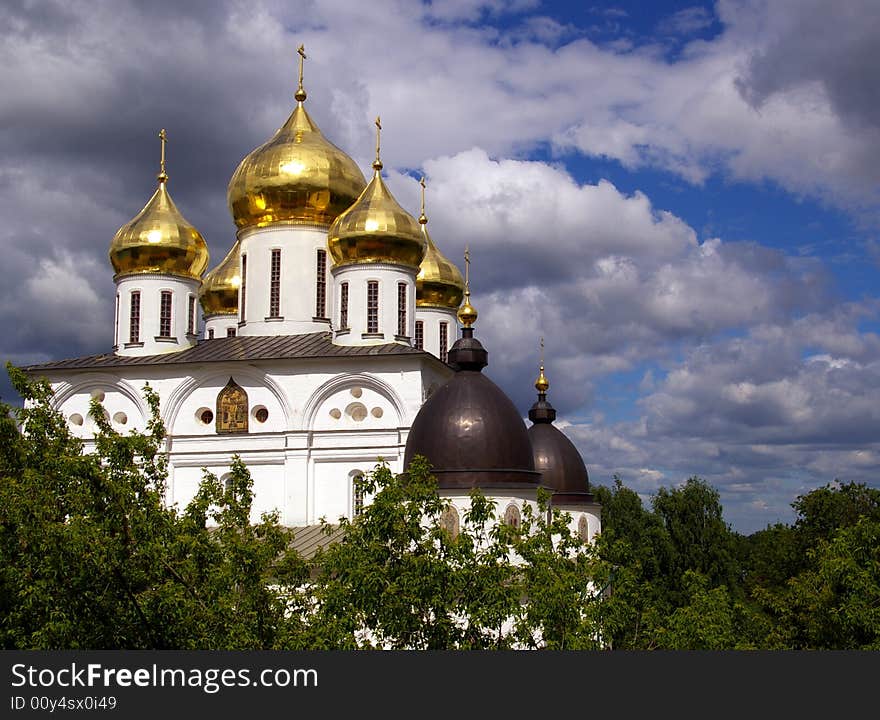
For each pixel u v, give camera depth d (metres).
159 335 62.84
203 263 65.12
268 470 58.69
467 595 30.11
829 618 37.97
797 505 82.12
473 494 32.38
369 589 29.08
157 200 64.75
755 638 45.25
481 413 47.72
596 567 32.00
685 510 91.06
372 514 30.48
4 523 30.36
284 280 67.00
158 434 34.34
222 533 31.97
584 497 62.16
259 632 29.95
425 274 76.69
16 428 34.72
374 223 61.53
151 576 30.25
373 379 57.62
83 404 61.12
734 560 90.06
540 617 29.34
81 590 29.08
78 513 29.97
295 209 67.31
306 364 58.69
